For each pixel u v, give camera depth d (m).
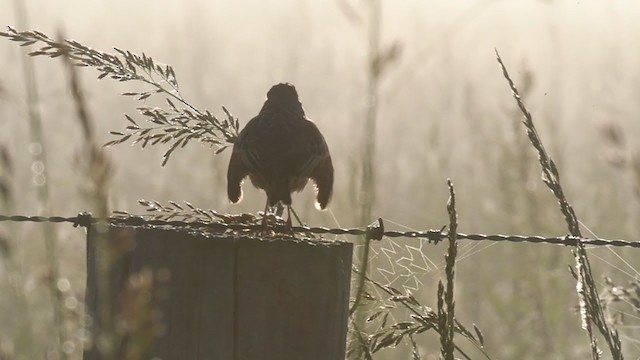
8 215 6.39
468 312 13.05
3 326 10.83
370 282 7.82
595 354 6.29
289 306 5.81
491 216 14.81
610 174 16.06
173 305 5.82
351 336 6.99
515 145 13.75
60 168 17.28
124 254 5.92
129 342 5.48
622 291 8.16
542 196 13.68
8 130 18.39
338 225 9.94
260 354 5.80
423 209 16.27
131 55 8.20
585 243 7.76
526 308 12.65
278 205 9.61
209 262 5.81
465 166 17.73
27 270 11.13
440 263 12.42
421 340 12.08
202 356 5.80
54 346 7.71
